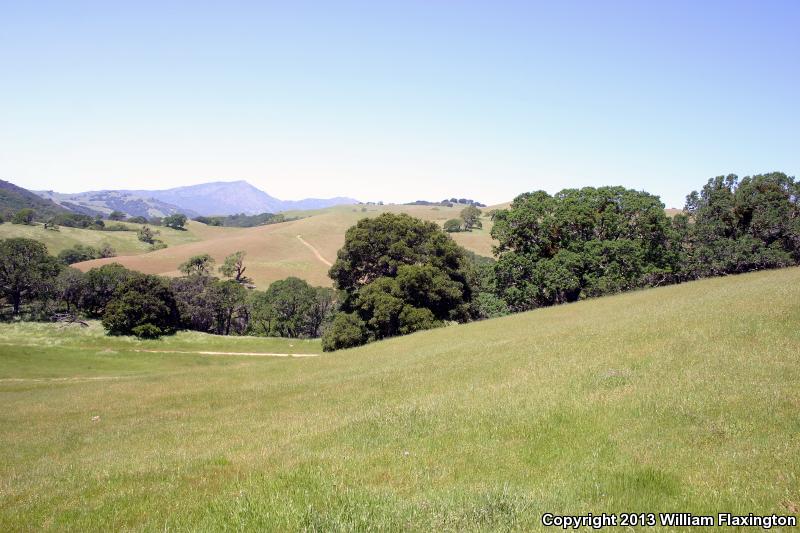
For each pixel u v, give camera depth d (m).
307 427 14.46
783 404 10.40
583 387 14.22
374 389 20.50
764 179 59.69
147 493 9.31
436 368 23.47
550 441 10.26
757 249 57.47
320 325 96.00
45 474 12.41
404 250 63.56
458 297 63.28
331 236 156.00
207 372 35.78
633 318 26.98
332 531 6.64
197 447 13.73
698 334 18.77
